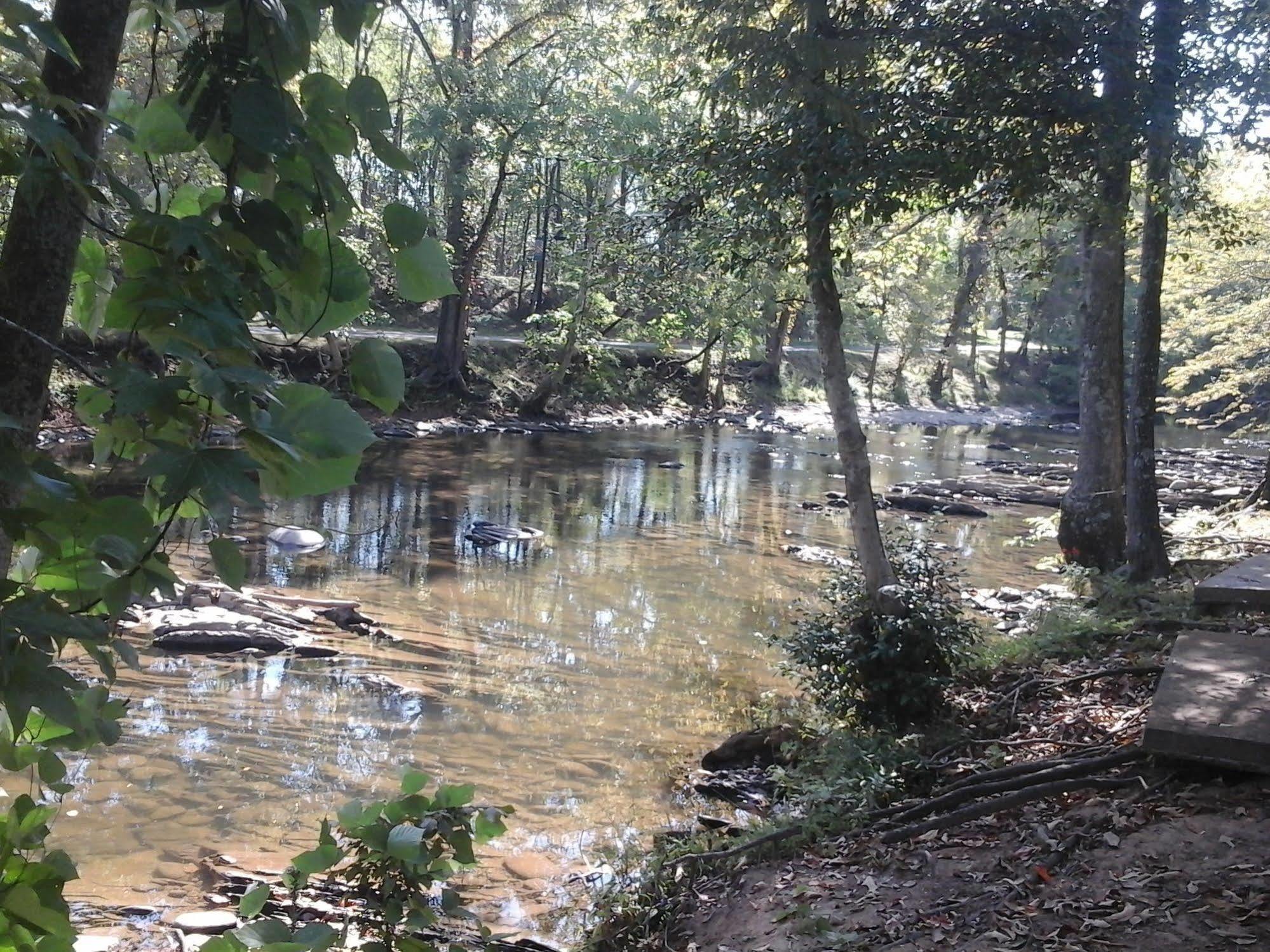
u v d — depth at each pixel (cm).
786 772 769
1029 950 409
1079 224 1299
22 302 127
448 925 530
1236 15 826
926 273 4512
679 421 3709
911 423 4378
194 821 664
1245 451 3531
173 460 114
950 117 819
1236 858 441
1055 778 566
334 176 132
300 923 507
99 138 131
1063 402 5631
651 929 546
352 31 139
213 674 949
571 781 768
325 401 126
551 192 3266
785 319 4294
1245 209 1689
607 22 2564
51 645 112
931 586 840
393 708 898
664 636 1165
